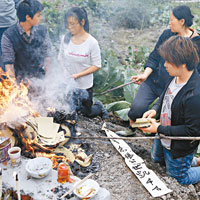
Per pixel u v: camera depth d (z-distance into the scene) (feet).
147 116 9.83
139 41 27.66
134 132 12.42
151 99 11.97
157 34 29.86
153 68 11.79
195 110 8.04
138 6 32.50
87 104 12.87
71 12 10.97
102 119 14.05
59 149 9.29
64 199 7.07
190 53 7.68
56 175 7.85
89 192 7.18
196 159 10.65
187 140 8.65
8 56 11.02
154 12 32.60
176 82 8.67
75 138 10.00
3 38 10.87
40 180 7.64
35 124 9.17
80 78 12.04
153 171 10.05
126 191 8.82
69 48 11.79
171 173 9.68
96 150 10.44
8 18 13.44
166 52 7.88
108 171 9.52
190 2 36.99
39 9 10.25
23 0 10.14
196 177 9.71
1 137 8.52
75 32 11.30
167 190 8.93
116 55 21.47
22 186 7.41
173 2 36.29
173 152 9.03
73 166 9.04
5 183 7.48
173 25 10.46
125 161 10.03
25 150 9.07
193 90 8.04
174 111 8.56
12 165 8.01
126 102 14.44
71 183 7.59
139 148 11.43
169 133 8.70
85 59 11.72
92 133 11.70
